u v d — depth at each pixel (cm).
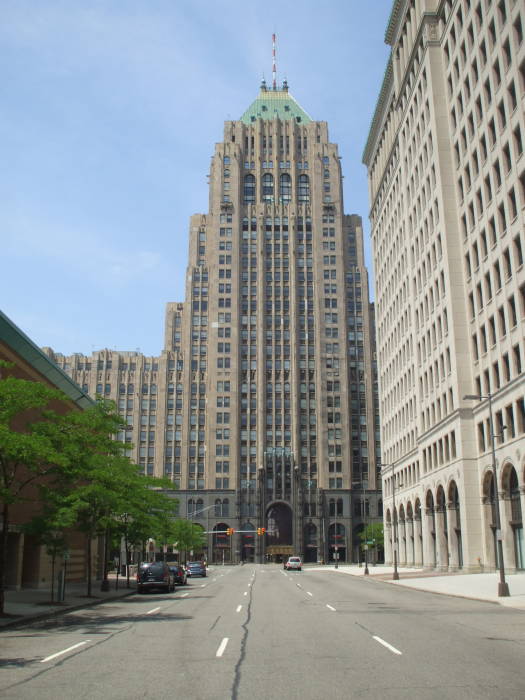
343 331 14962
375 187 10075
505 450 5156
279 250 15500
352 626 2088
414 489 8012
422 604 2997
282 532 14650
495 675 1238
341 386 14612
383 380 9862
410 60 7475
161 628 2114
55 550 3331
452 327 6131
